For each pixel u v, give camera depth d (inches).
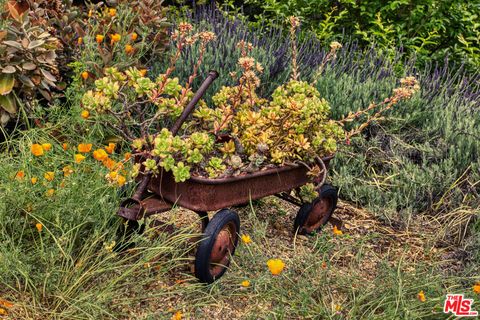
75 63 183.2
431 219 191.0
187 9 294.7
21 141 153.6
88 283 130.1
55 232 134.0
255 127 143.6
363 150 207.3
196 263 130.5
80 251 135.8
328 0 290.2
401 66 261.9
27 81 169.5
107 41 205.6
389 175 202.8
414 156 211.2
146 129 138.7
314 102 150.2
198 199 130.6
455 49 290.7
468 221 175.9
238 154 140.6
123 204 132.3
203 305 130.3
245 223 166.2
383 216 186.1
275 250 154.6
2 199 133.3
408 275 145.3
